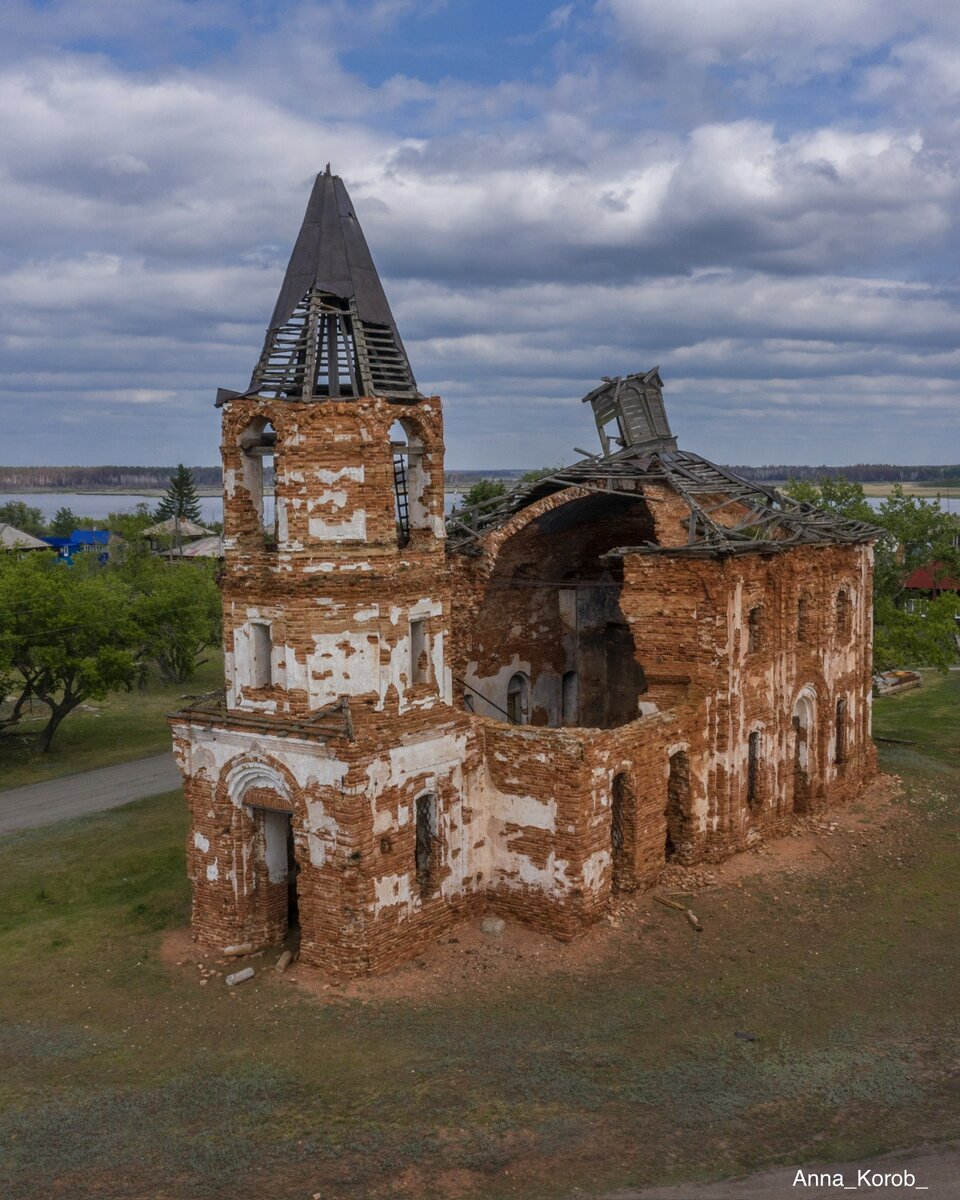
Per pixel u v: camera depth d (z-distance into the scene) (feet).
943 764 140.87
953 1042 69.05
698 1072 65.16
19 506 568.00
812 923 87.92
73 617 154.40
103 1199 53.93
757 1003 74.43
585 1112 60.95
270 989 77.30
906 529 207.00
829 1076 64.59
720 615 95.35
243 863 83.66
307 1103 62.54
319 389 86.22
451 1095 62.85
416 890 81.56
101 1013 75.25
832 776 117.70
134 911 94.12
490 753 87.10
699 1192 53.21
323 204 85.61
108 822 124.98
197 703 86.17
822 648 113.80
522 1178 54.95
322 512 77.71
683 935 84.84
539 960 80.89
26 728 178.70
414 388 85.97
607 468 108.17
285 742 77.92
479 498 199.21
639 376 119.96
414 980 77.82
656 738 91.20
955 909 91.45
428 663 83.71
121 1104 62.90
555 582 120.47
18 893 101.09
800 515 115.44
